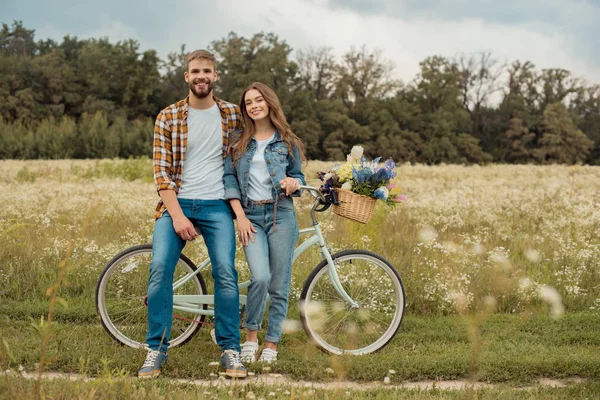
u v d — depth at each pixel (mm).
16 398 3426
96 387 3611
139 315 5363
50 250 7613
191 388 4082
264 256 4797
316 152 87250
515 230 10391
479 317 3055
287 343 5426
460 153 91625
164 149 4766
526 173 29469
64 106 99938
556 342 5641
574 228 10078
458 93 97062
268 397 3879
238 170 4855
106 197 12523
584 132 101188
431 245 7594
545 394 4207
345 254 5270
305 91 92188
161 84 107625
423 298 6668
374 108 91875
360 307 5383
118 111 99688
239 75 91938
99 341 5199
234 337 4598
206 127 4824
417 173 28547
